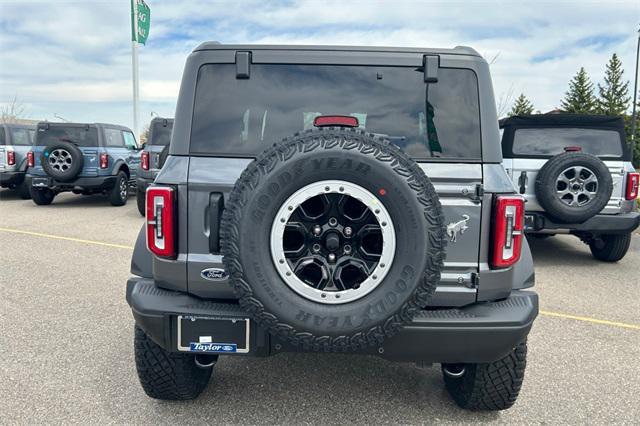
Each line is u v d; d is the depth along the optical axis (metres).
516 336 2.36
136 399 3.04
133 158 12.94
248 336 2.36
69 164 11.12
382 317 2.09
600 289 5.74
